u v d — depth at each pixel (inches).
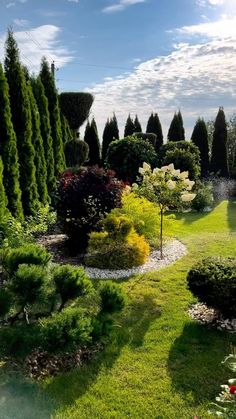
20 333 96.2
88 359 127.1
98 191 254.1
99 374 119.3
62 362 123.2
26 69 444.8
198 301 166.7
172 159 510.9
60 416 98.1
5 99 280.8
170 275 213.6
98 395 109.2
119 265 225.0
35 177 334.0
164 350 133.6
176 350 133.6
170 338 142.2
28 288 107.0
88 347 131.7
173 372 120.6
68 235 255.6
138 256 230.1
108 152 554.6
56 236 299.3
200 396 109.0
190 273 158.9
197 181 507.8
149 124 749.3
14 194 285.6
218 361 126.4
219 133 688.4
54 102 423.8
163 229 288.4
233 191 597.6
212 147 697.0
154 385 114.1
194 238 309.6
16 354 94.2
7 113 281.9
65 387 111.9
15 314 120.6
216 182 637.9
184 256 254.5
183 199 249.3
